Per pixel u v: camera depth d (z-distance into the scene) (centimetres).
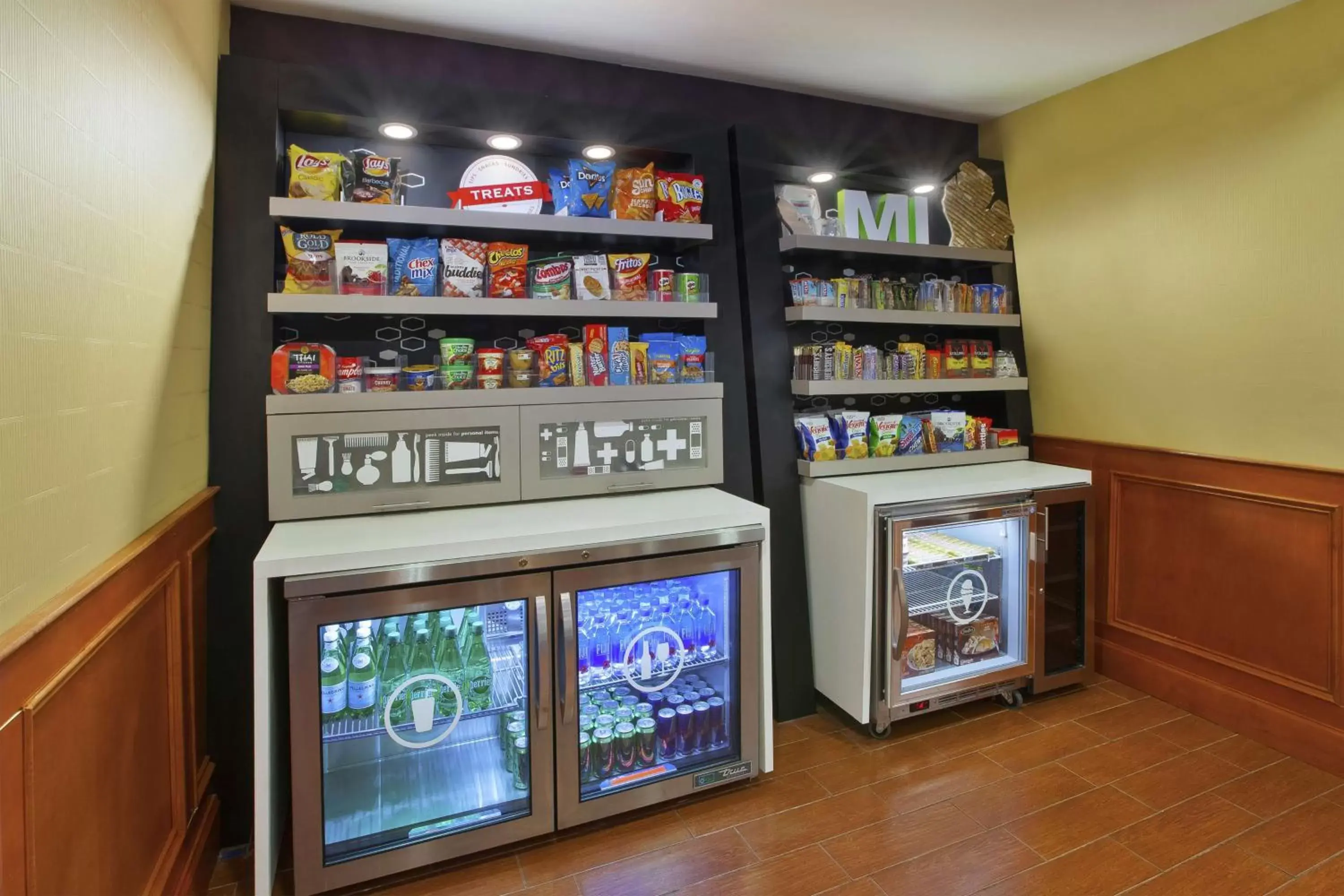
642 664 220
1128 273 288
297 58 230
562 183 246
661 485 248
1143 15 238
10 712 96
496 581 186
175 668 169
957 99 312
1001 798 221
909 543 294
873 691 252
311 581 169
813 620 279
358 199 217
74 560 119
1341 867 188
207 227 199
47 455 110
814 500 275
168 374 168
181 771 171
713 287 268
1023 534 276
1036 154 321
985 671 269
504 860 196
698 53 262
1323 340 229
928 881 185
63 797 114
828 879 187
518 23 236
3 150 96
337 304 207
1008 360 321
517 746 203
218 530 203
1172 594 280
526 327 255
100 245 129
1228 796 220
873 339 317
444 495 219
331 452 209
